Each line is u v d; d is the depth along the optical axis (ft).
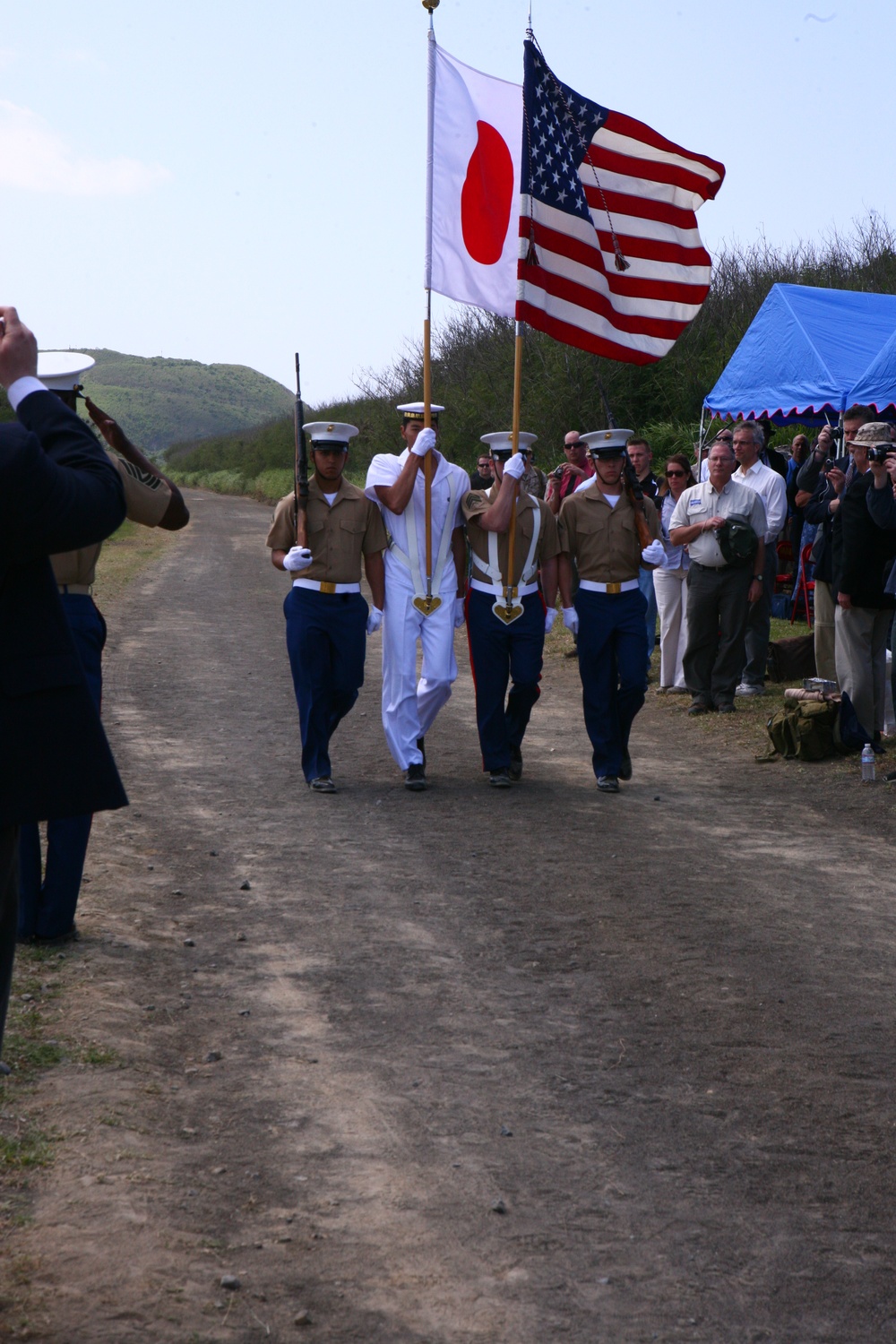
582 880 18.06
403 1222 9.50
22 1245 8.82
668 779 24.91
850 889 17.93
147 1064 11.87
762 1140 10.92
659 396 78.89
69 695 7.89
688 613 30.89
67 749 7.85
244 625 48.88
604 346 24.68
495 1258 9.11
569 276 24.22
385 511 23.26
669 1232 9.52
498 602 23.27
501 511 22.74
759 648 32.99
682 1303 8.69
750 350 44.21
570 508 23.65
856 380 39.22
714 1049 12.67
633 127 24.48
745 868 18.83
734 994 14.07
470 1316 8.45
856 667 25.30
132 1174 9.87
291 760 25.85
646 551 23.00
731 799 23.17
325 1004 13.60
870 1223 9.71
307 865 18.58
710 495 30.66
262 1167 10.18
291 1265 8.87
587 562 23.54
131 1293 8.38
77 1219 9.19
